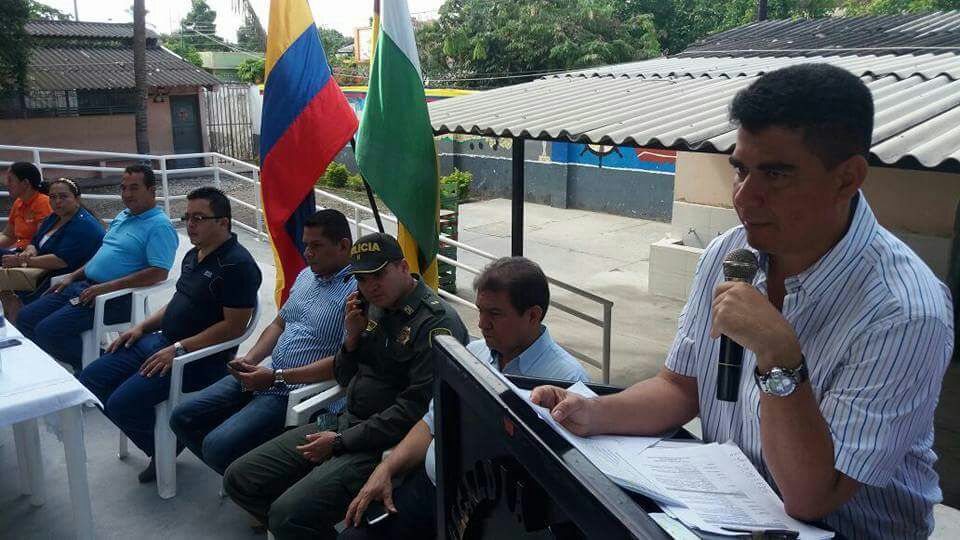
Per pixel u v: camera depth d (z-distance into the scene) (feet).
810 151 3.16
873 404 3.31
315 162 12.66
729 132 12.18
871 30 25.46
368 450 9.06
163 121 66.03
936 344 3.30
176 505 11.69
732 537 2.99
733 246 4.27
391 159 11.69
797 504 3.27
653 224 43.91
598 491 2.66
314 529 8.78
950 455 16.07
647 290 29.22
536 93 19.98
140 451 13.42
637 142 12.71
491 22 68.90
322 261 10.96
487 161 54.75
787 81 3.18
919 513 3.74
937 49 19.45
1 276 16.44
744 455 3.86
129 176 14.87
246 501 9.54
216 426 11.28
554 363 7.91
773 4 66.69
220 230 12.25
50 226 17.37
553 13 66.03
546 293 7.87
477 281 8.00
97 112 62.13
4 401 9.01
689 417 4.55
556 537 3.07
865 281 3.47
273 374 10.47
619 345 22.47
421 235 12.09
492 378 3.55
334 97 12.75
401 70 11.55
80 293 15.03
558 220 45.47
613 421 4.25
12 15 51.49
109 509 11.56
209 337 12.12
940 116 11.26
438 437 4.24
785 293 3.86
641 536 2.40
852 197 3.48
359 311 9.57
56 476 12.59
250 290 12.30
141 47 55.16
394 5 11.41
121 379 12.69
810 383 3.30
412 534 8.30
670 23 72.64
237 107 70.13
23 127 58.49
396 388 9.49
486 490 3.69
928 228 20.81
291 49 12.44
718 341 4.27
